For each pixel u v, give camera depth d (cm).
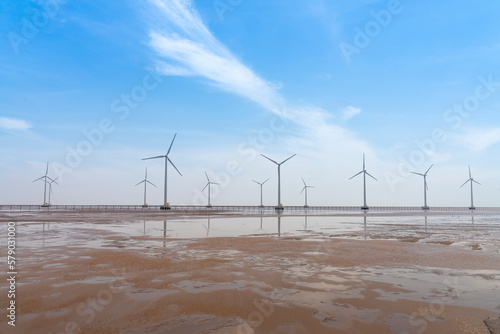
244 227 2255
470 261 915
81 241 1352
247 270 778
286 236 1623
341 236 1641
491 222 3116
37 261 877
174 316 468
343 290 601
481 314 476
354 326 432
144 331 414
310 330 419
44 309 491
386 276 720
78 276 703
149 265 834
